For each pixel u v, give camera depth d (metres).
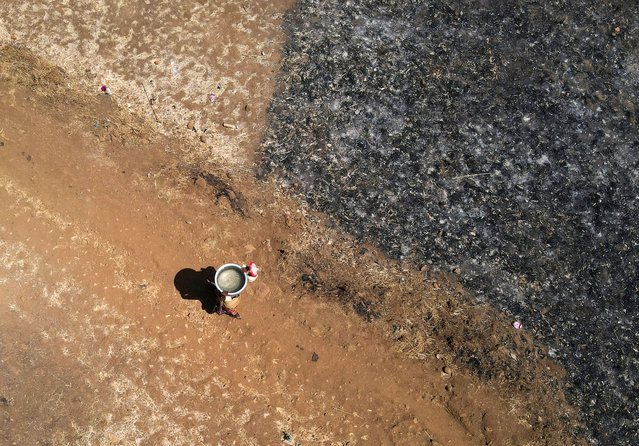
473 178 10.20
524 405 8.69
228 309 8.75
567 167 10.31
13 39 11.23
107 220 9.55
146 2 11.48
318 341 8.91
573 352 9.09
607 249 9.80
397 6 11.48
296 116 10.56
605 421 8.72
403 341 8.96
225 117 10.59
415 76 10.89
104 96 10.70
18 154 10.00
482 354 8.95
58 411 8.37
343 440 8.38
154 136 10.36
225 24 11.34
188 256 9.38
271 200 9.90
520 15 11.41
